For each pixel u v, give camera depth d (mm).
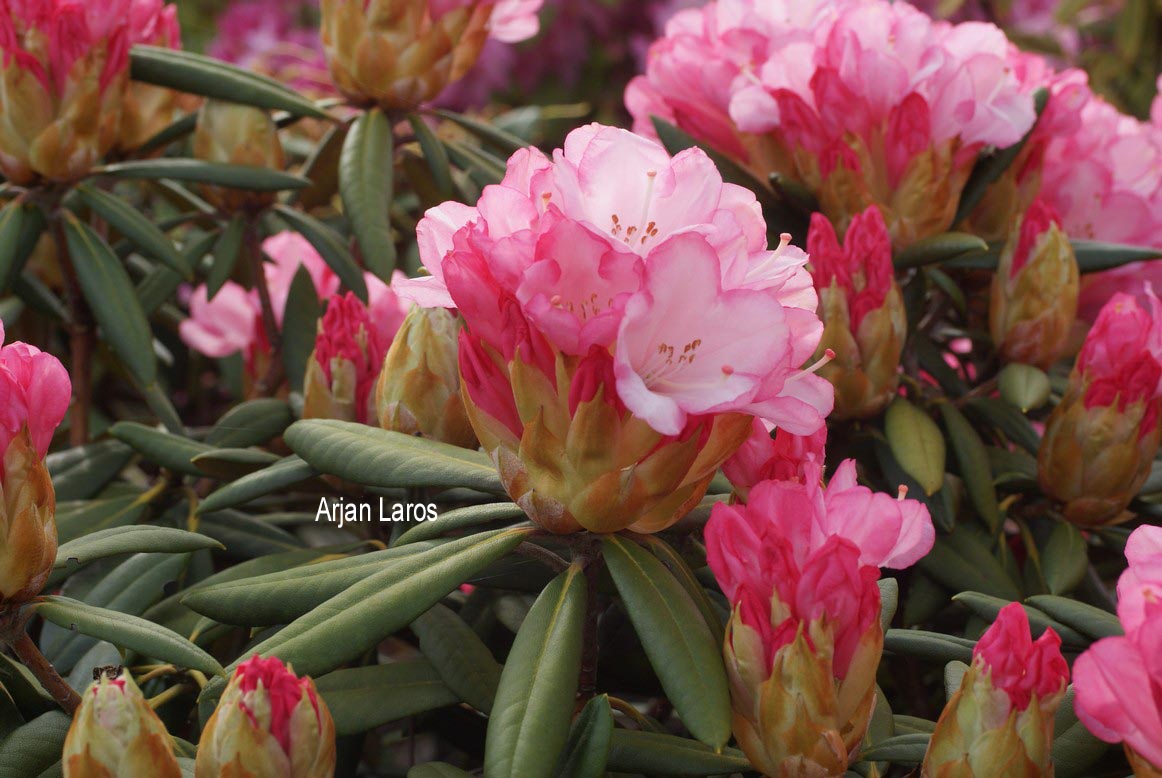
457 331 944
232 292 1162
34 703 919
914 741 867
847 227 1038
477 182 1125
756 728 838
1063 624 918
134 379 1129
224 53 2156
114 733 817
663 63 1100
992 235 1082
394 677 915
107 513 1036
